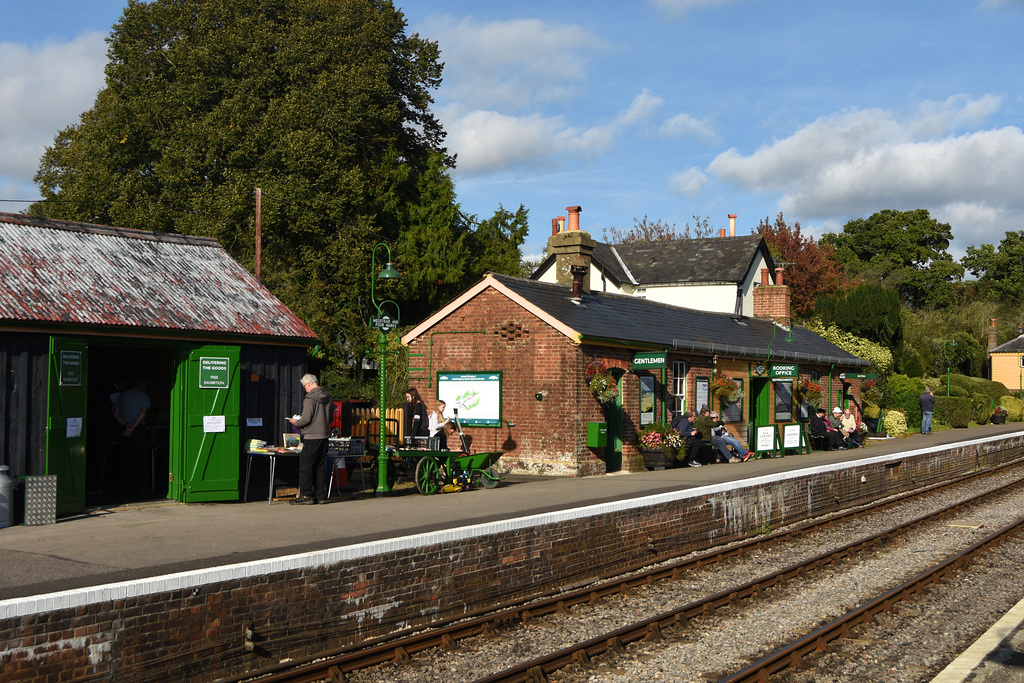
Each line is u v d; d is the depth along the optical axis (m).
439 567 9.38
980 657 7.80
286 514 11.33
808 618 9.78
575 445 18.02
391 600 8.86
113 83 33.88
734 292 36.44
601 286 37.88
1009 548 14.05
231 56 32.06
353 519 10.76
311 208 29.61
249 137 30.42
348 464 15.37
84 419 11.59
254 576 7.71
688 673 7.93
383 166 32.66
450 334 20.05
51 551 8.48
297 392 14.23
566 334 18.20
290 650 7.97
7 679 6.17
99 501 12.72
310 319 28.02
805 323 40.19
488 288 19.44
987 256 68.62
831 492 18.05
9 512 10.19
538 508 11.66
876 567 12.50
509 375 19.06
